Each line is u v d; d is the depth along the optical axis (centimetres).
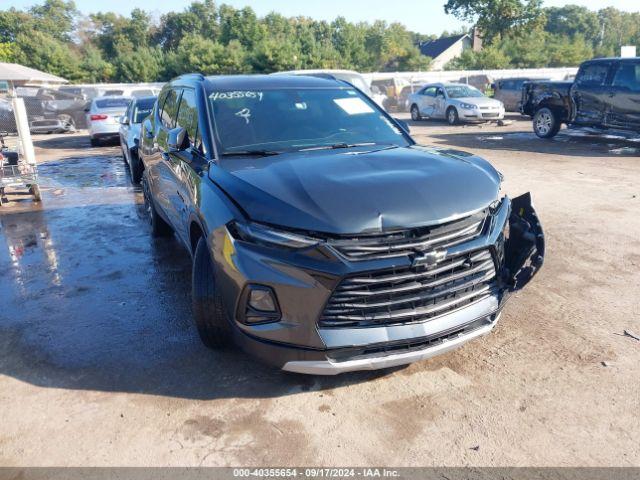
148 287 531
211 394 348
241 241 317
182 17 9244
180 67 5506
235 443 303
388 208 307
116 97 1764
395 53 7256
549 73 3912
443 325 320
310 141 434
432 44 7800
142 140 698
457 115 2000
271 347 315
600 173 995
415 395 341
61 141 1902
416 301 313
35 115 2123
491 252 337
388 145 443
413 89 3008
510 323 429
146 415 329
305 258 300
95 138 1677
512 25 6175
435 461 285
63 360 396
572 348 388
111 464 289
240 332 326
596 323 425
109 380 367
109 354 402
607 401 329
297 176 343
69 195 985
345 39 5934
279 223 304
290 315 305
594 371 359
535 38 6069
